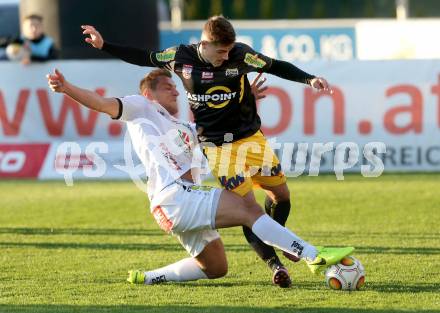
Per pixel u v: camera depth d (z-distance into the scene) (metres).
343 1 77.19
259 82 18.73
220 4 75.75
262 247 17.48
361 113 38.91
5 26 57.41
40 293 17.08
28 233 25.61
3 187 37.12
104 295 16.84
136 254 21.98
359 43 61.50
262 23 61.56
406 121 38.97
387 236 24.36
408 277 18.39
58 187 36.88
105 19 46.66
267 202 19.02
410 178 37.47
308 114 38.75
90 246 23.27
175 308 15.55
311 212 29.27
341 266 17.02
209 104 17.52
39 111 39.09
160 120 17.23
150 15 48.09
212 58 16.97
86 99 16.03
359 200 31.80
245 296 16.64
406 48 60.72
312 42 61.84
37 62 38.88
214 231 17.42
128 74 39.12
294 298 16.36
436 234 24.61
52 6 46.38
